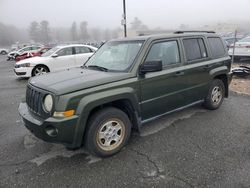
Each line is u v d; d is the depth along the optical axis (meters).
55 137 3.19
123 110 4.00
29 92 3.70
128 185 2.99
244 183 2.95
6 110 6.10
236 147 3.82
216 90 5.46
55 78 3.69
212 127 4.59
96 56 4.77
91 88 3.37
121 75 3.71
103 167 3.38
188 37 4.78
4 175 3.24
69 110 3.17
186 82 4.61
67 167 3.40
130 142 4.07
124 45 4.36
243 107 5.72
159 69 3.69
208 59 5.11
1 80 11.23
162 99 4.23
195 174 3.15
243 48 11.77
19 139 4.31
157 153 3.71
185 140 4.10
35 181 3.11
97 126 3.46
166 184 2.98
